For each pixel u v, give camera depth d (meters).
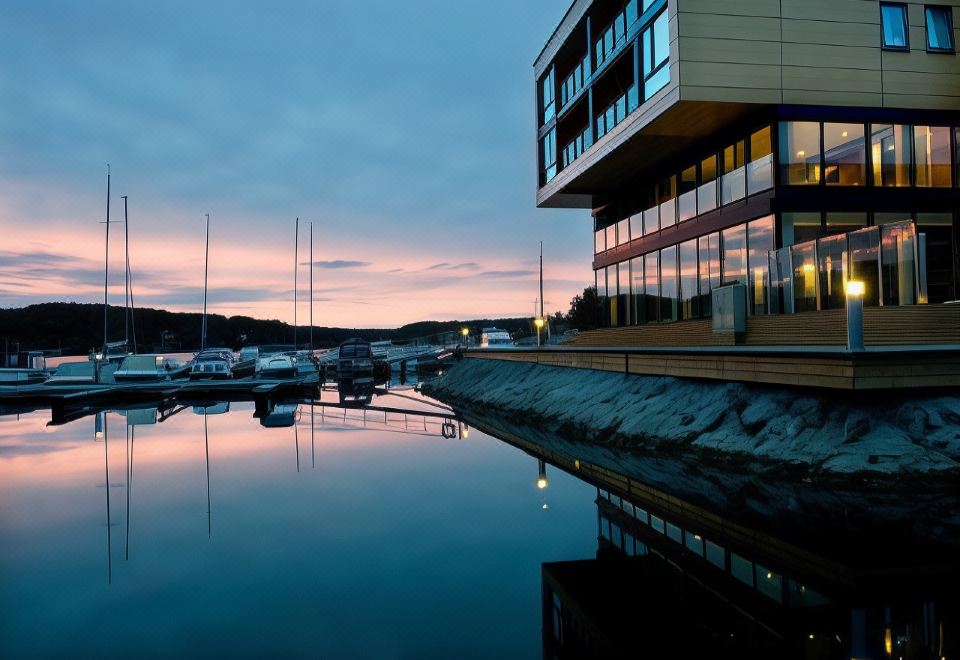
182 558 8.36
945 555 7.31
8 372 39.09
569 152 29.02
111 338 104.56
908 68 19.20
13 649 5.74
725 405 14.25
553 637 5.73
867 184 18.94
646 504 10.48
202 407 29.91
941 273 19.30
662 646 5.41
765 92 18.45
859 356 11.36
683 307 24.05
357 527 9.74
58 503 11.45
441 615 6.38
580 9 26.38
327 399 34.34
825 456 11.06
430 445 18.06
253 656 5.55
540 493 11.71
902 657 5.09
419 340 80.06
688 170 23.55
